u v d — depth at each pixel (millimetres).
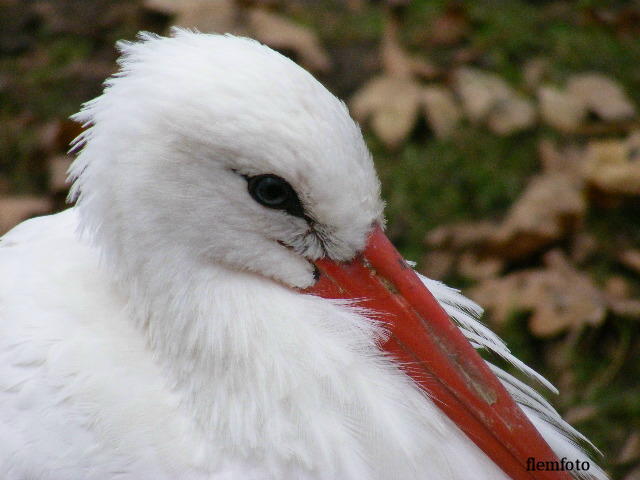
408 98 8469
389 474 4125
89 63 9055
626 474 6156
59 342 4223
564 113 8578
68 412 4113
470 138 8438
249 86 3740
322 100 3824
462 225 7695
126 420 4090
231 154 3791
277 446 4055
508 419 4082
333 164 3811
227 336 4090
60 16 9523
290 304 4152
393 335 4137
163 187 3896
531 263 7535
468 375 4082
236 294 4113
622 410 6508
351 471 4078
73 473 4098
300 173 3797
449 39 9391
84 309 4324
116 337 4258
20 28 9461
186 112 3764
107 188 3992
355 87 8789
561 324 6859
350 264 4105
